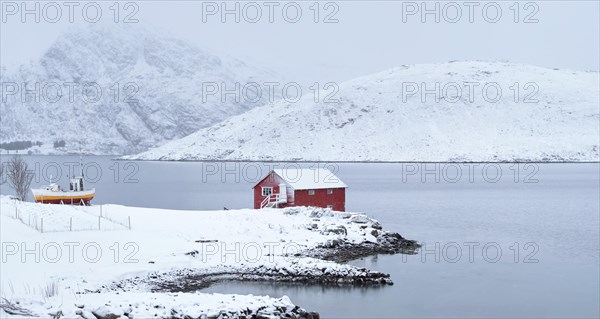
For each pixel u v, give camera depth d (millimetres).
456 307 37562
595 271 49844
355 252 54312
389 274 45969
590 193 149750
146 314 26281
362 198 134375
